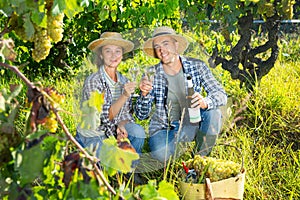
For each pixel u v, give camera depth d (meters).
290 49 8.29
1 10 1.78
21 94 5.32
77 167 1.56
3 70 5.37
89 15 6.29
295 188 4.05
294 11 10.15
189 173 3.76
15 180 1.67
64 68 6.74
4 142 1.62
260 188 4.01
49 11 1.85
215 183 3.59
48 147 1.60
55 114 1.58
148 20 5.35
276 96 5.55
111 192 1.64
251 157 4.39
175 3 5.32
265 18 5.73
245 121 5.36
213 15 5.47
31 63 6.59
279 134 5.15
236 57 5.76
